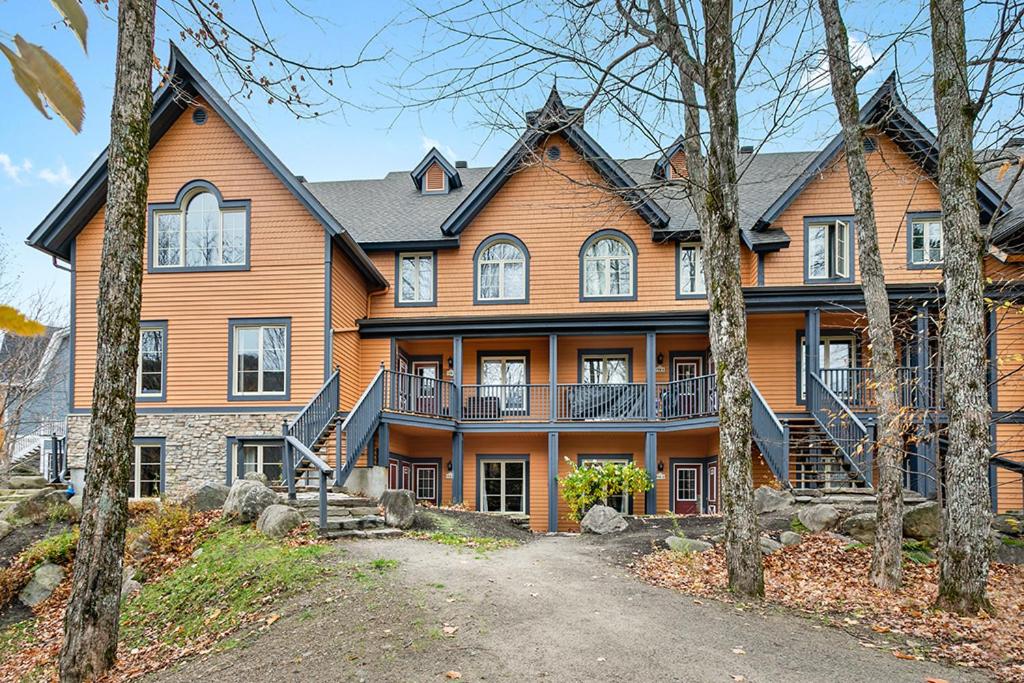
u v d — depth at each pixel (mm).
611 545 12883
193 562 10844
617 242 19812
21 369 21031
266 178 17719
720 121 9023
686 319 18234
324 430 15516
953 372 8891
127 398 7359
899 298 16688
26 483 17469
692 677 6191
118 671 7293
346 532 11883
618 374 20125
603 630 7375
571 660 6555
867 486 14750
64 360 29984
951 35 9016
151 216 17875
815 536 12570
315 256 17422
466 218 19750
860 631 7746
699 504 19422
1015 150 15328
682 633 7332
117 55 7422
